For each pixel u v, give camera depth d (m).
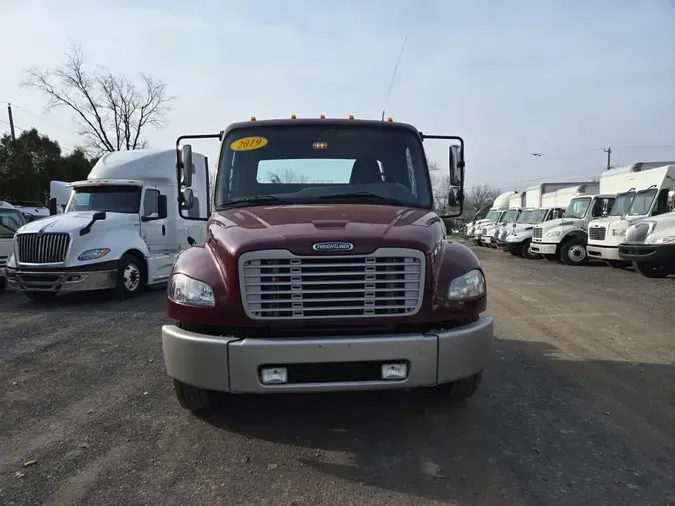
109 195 10.71
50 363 5.55
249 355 3.16
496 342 6.22
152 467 3.25
